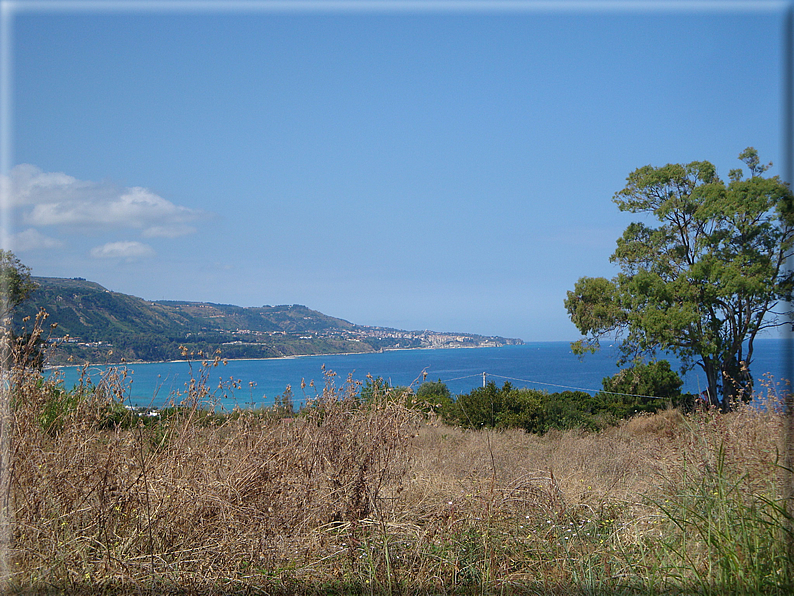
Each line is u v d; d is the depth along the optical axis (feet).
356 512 13.39
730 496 12.91
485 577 11.64
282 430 15.43
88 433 12.80
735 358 84.58
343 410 15.64
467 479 18.20
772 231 79.71
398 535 12.76
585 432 53.88
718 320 83.56
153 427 14.52
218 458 13.67
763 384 16.75
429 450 25.81
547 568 12.24
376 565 11.76
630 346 92.84
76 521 11.55
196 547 11.32
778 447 13.89
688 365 86.63
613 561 12.19
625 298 89.30
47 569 10.35
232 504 12.08
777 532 11.03
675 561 11.71
